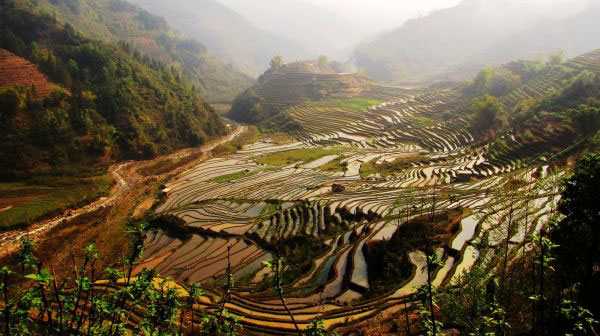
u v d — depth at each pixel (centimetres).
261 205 6316
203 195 6950
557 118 7369
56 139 7494
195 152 10112
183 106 11362
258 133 13438
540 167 5647
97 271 4156
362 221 5050
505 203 3650
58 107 8056
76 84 9094
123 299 1266
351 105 14988
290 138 12438
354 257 4025
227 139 12112
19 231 5309
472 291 1834
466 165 7281
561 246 2000
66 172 7200
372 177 7519
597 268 1917
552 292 1792
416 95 15900
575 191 2053
